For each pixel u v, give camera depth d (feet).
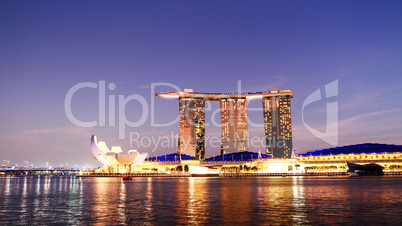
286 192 266.36
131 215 144.15
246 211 151.43
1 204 196.03
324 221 125.18
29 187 416.05
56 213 154.51
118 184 476.54
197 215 140.87
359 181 485.97
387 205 171.42
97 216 143.13
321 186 355.56
